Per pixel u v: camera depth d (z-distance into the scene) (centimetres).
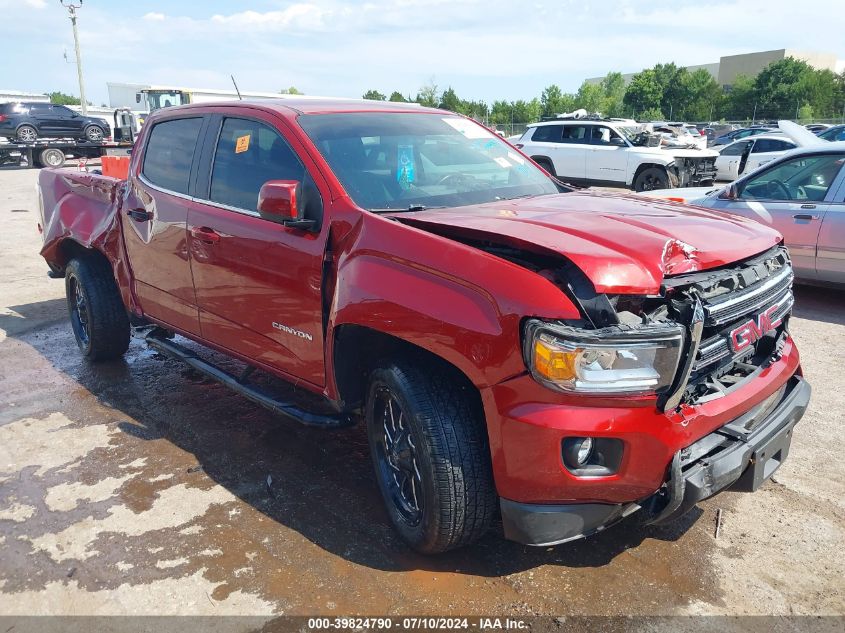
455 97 7419
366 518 331
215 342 403
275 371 362
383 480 314
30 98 4531
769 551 302
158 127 452
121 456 395
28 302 739
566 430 236
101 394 485
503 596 276
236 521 330
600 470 246
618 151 1712
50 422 441
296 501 347
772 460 293
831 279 683
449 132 400
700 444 259
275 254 337
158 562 300
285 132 352
